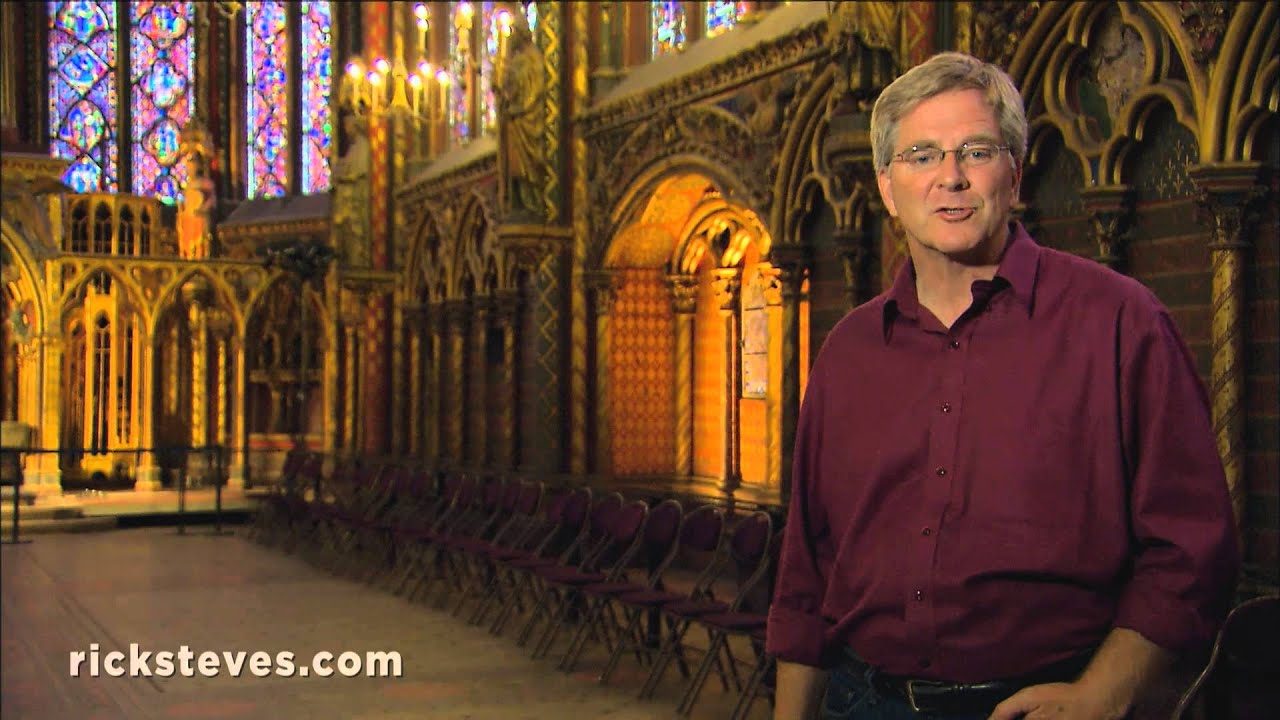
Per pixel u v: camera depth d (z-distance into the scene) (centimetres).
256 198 2833
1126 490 204
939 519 213
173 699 839
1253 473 691
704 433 1531
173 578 1368
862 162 891
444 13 2209
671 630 864
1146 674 195
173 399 2402
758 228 1288
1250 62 671
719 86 1278
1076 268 213
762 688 830
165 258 2127
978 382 213
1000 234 219
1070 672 208
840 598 233
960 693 212
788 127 1147
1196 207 702
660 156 1395
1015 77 821
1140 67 757
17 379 2228
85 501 1986
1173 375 202
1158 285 755
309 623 1111
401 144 2270
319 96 2988
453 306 1998
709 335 1524
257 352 2519
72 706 818
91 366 2303
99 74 3006
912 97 218
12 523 1806
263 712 805
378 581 1352
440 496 1458
